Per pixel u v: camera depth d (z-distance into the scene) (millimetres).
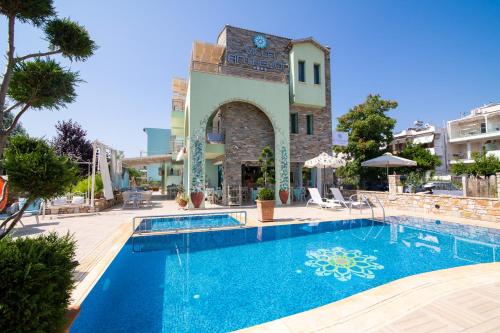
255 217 10953
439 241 7426
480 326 2701
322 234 8516
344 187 20172
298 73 17969
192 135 14180
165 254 6527
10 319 1688
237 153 16156
